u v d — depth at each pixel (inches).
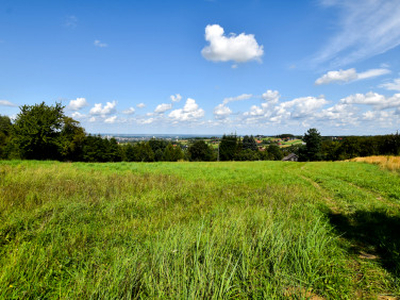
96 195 276.8
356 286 112.4
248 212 223.3
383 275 120.9
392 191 370.3
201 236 148.8
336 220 223.0
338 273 121.4
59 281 107.3
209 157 3292.3
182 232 153.3
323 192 379.9
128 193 303.3
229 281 101.0
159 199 290.2
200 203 275.3
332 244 157.8
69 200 244.2
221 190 367.9
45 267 113.7
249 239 147.3
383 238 165.8
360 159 1397.6
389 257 139.6
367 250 153.9
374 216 231.5
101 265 112.9
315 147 2800.2
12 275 102.4
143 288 102.8
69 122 1850.4
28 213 187.9
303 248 139.9
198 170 694.5
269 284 106.0
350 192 365.1
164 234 156.7
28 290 96.3
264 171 732.0
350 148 2492.6
